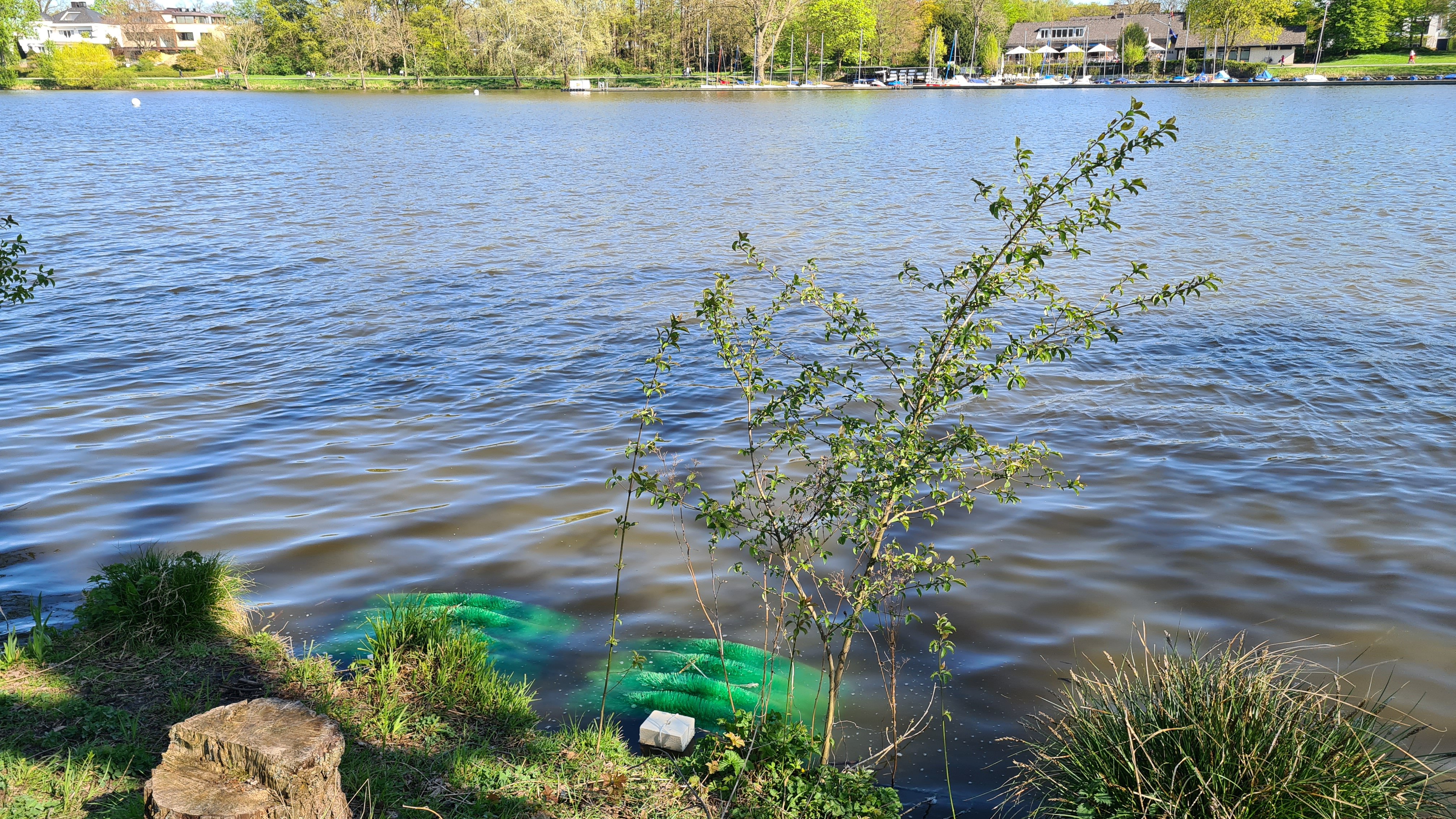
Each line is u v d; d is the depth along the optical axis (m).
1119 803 4.16
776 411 4.85
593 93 104.94
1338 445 9.67
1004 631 6.27
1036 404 11.03
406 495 8.49
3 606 6.37
